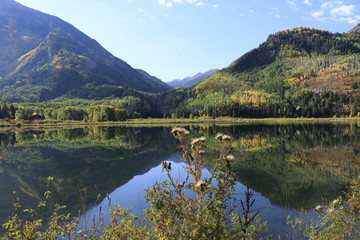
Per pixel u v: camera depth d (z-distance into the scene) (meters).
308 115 147.00
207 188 3.43
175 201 3.63
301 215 11.85
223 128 87.81
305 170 23.17
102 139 58.81
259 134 59.88
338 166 24.62
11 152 39.22
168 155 35.16
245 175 21.56
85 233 5.27
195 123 137.88
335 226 5.12
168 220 3.49
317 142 41.97
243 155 31.28
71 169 26.73
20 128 111.38
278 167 24.61
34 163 30.16
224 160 3.56
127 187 18.95
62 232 4.95
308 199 14.97
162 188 3.72
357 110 138.38
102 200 15.66
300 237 8.68
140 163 29.67
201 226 3.40
